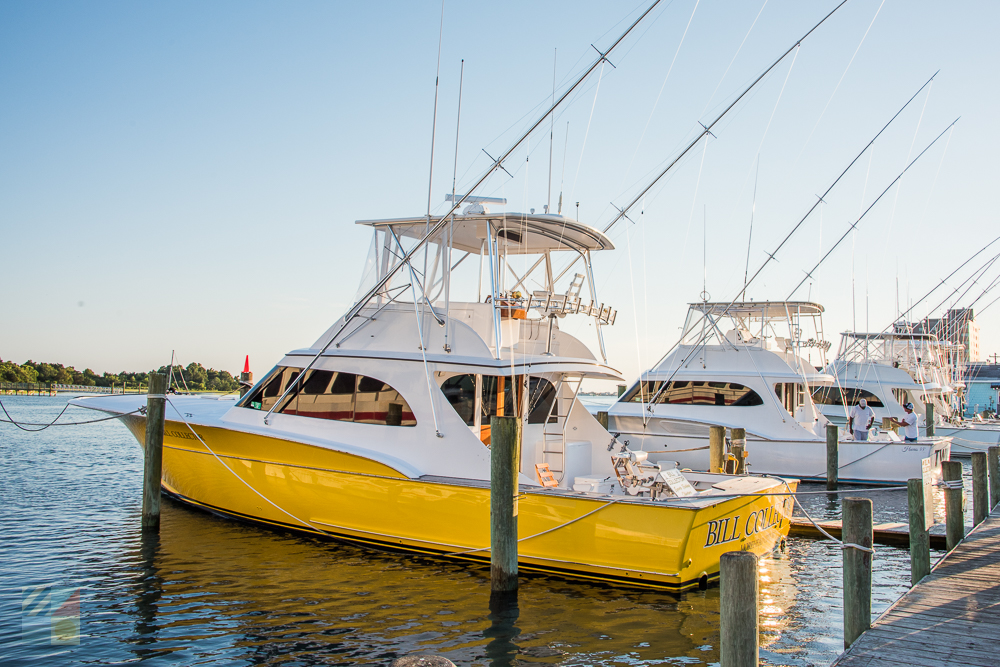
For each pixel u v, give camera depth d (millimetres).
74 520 12625
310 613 7996
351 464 10344
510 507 8523
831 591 9242
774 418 18547
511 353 9680
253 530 11555
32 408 59188
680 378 19531
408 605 8266
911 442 18156
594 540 8938
